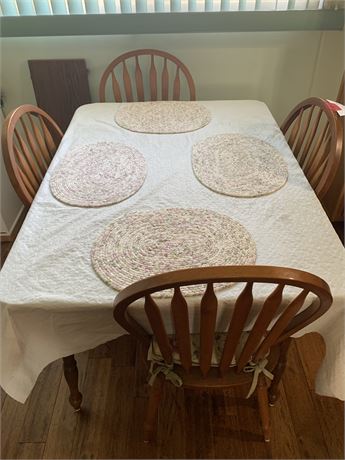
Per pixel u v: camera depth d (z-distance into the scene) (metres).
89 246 0.98
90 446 1.30
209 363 0.93
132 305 0.86
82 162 1.31
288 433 1.32
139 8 1.83
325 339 1.00
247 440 1.30
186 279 0.67
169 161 1.31
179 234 1.00
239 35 1.94
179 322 0.80
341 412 1.37
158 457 1.27
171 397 1.41
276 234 1.00
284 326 0.85
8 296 0.85
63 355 1.00
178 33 1.91
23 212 2.27
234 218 1.06
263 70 2.07
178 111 1.63
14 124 1.25
